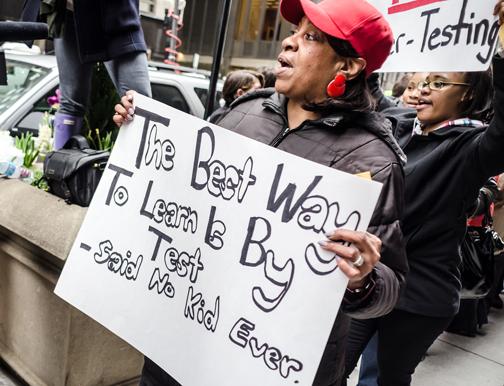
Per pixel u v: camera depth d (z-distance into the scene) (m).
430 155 1.89
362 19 1.23
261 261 1.23
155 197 1.47
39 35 2.25
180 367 1.33
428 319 1.93
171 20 9.64
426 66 2.11
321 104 1.30
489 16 1.91
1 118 3.73
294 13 1.36
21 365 2.51
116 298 1.50
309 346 1.14
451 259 1.95
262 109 1.50
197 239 1.35
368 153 1.24
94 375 2.34
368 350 2.49
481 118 2.03
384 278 1.18
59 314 2.21
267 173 1.24
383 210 1.20
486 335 4.14
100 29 2.15
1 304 2.61
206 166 1.36
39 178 2.63
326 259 1.13
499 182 3.81
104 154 2.19
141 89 2.27
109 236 1.54
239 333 1.24
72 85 2.64
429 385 3.21
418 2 2.16
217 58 2.49
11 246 2.38
